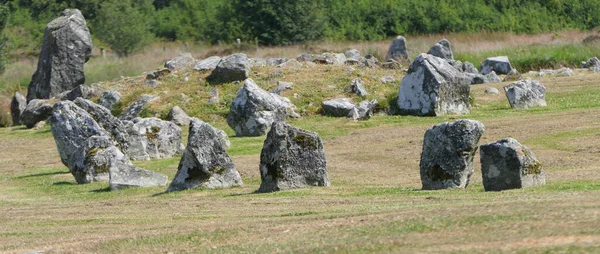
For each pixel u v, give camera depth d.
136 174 23.45
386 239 12.06
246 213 17.28
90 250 14.04
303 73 41.41
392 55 52.44
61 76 47.12
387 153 26.77
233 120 33.97
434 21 75.94
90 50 48.09
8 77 57.38
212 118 37.50
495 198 15.66
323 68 42.28
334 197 18.78
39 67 47.84
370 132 31.61
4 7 69.75
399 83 40.28
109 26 67.31
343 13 78.00
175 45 74.25
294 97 38.09
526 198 14.95
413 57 55.19
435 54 51.16
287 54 58.47
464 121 18.62
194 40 78.50
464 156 18.50
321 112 36.38
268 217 16.25
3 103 48.47
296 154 20.59
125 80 43.75
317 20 73.06
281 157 20.45
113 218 18.17
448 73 35.09
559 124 29.16
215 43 76.38
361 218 13.95
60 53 47.25
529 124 29.73
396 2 79.38
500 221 12.19
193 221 16.69
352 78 40.38
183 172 21.97
